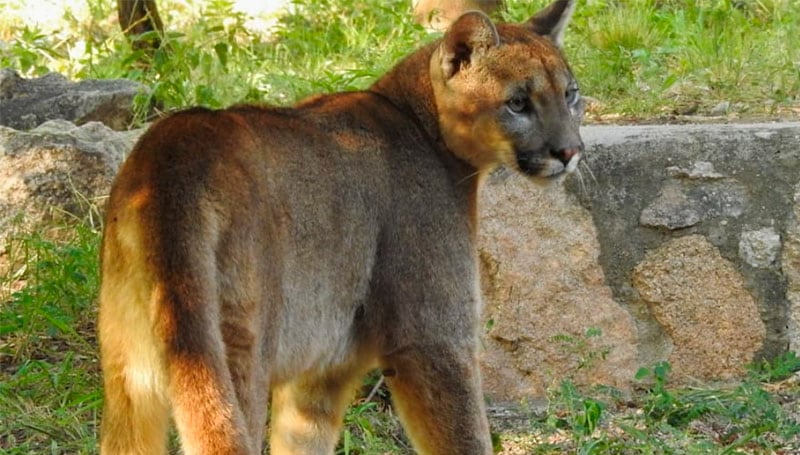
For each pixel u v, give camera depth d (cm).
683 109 1545
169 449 972
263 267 753
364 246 847
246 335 736
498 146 923
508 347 1152
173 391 689
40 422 1010
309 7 2119
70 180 1288
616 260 1159
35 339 1154
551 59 935
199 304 700
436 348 873
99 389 1055
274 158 787
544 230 1152
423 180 888
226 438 677
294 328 797
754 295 1164
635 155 1161
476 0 2003
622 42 1808
